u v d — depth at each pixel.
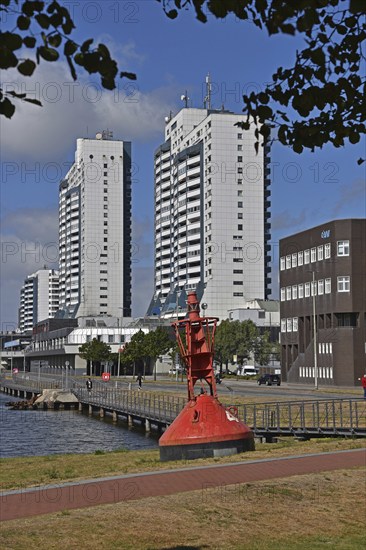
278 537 14.84
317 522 16.12
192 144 194.50
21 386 127.44
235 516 16.27
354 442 30.50
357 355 91.94
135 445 53.25
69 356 178.88
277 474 21.45
